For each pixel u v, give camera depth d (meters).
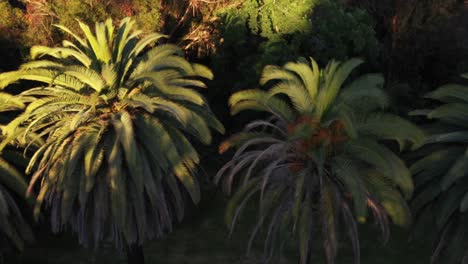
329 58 31.14
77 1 28.08
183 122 19.44
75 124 19.20
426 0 34.88
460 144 21.25
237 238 27.30
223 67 32.19
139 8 29.25
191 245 26.81
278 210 20.45
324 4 31.53
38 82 28.08
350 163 19.08
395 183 19.67
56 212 21.12
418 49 35.81
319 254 26.09
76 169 20.22
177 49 21.62
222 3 31.77
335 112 19.12
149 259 25.89
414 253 26.02
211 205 29.72
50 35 28.64
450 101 22.16
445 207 20.09
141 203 20.41
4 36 28.33
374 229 27.62
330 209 18.98
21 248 22.05
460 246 20.61
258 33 31.88
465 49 34.75
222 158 32.81
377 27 38.34
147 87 21.11
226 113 33.44
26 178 22.50
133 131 20.16
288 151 20.30
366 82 19.53
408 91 34.72
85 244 21.98
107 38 22.00
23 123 22.45
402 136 18.97
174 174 21.88
